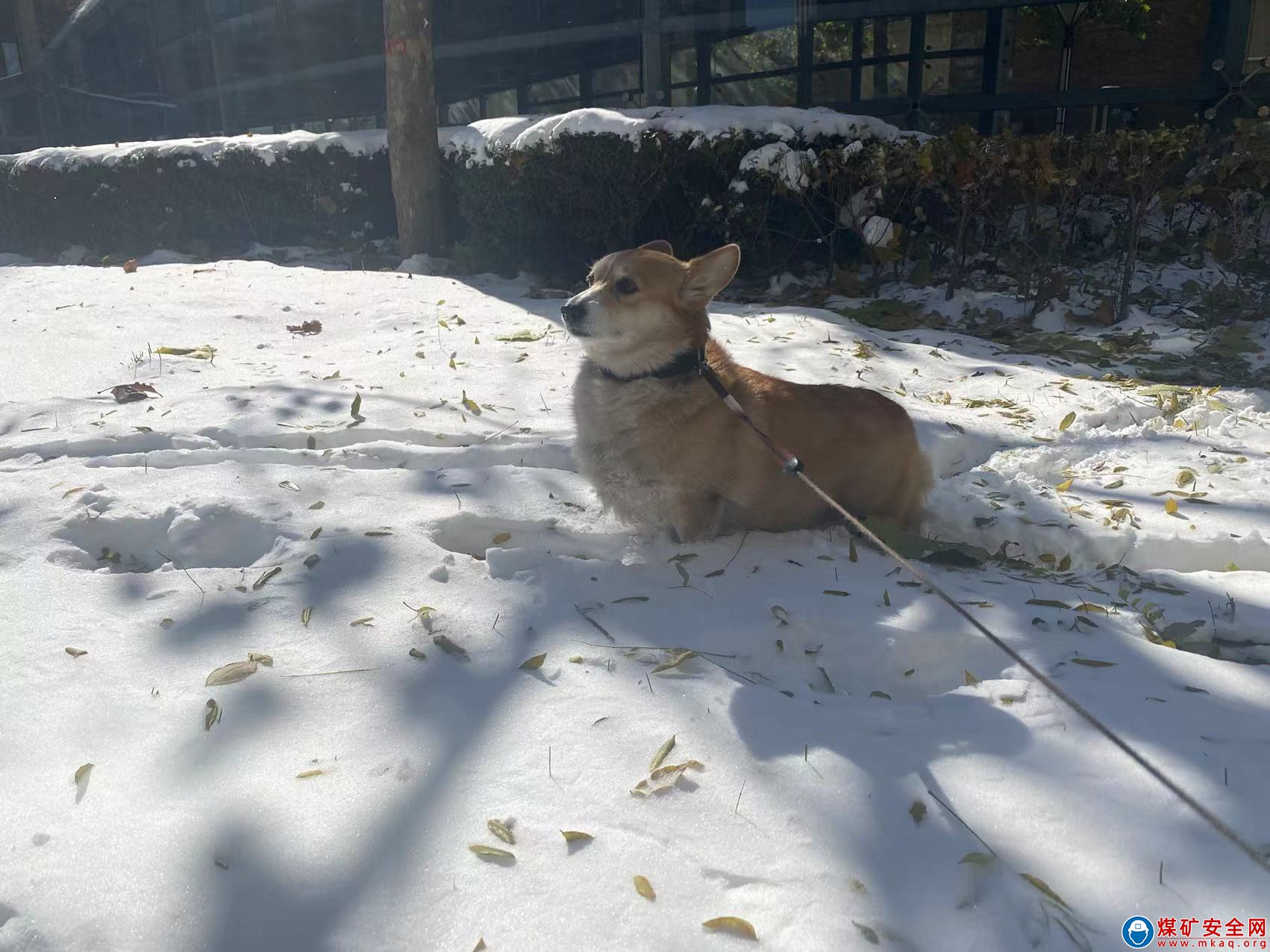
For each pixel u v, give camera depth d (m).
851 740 0.90
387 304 2.96
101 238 4.81
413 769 0.84
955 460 1.92
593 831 0.77
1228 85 4.14
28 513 1.36
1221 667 1.04
